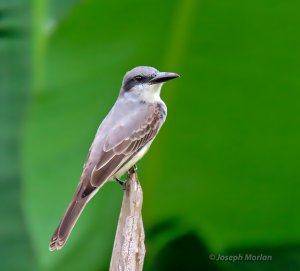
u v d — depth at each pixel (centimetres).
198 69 1170
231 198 1238
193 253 1321
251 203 1244
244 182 1226
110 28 1133
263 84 1171
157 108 1217
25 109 1201
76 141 1170
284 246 1301
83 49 1141
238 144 1206
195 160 1220
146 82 1186
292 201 1239
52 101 1151
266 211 1249
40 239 1164
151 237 1301
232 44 1153
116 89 1172
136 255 1020
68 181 1167
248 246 1302
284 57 1155
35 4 1139
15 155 1209
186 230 1285
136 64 1171
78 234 1232
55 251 1211
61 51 1137
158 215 1252
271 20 1141
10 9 1177
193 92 1184
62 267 1228
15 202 1215
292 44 1149
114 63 1156
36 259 1229
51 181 1163
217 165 1220
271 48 1153
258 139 1201
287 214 1250
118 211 1245
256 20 1141
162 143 1220
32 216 1160
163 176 1232
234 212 1251
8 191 1213
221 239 1292
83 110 1168
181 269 1330
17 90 1201
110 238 1250
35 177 1160
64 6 1212
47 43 1134
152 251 1316
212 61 1164
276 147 1205
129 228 1030
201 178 1228
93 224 1239
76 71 1147
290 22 1142
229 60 1162
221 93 1180
